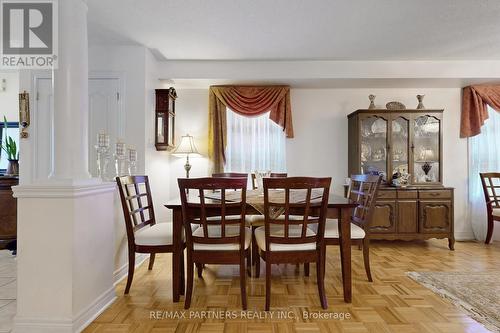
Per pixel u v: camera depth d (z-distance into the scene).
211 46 3.15
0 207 3.27
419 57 3.45
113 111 3.19
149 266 2.69
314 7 2.37
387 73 3.56
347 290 2.01
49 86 3.14
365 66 3.58
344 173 4.01
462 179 3.99
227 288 2.27
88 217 1.83
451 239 3.46
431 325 1.73
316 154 4.01
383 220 3.50
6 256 3.22
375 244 3.63
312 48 3.20
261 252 2.07
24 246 1.67
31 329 1.64
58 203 1.67
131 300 2.06
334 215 2.04
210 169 3.82
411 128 3.66
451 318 1.81
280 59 3.53
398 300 2.05
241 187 1.85
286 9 2.40
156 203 3.50
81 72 1.96
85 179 1.88
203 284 2.36
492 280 2.42
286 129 3.84
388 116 3.66
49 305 1.66
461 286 2.29
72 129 1.87
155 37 2.94
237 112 3.80
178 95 3.97
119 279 2.43
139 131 3.18
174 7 2.38
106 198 2.04
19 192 1.66
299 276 2.53
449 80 3.65
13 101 4.80
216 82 3.72
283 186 1.80
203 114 3.98
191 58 3.49
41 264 1.67
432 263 2.89
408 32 2.80
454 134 4.00
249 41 3.02
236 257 1.91
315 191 2.69
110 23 2.64
